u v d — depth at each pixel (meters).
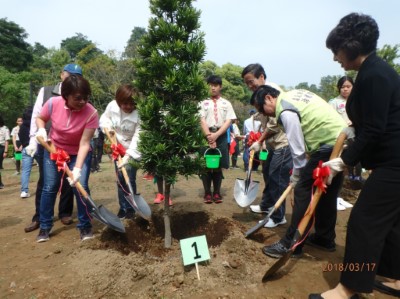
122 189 4.09
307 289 2.68
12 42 37.88
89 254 3.06
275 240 3.62
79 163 3.32
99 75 26.03
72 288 2.65
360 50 2.27
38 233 4.01
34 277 2.84
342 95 5.29
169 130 3.08
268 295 2.57
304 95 3.22
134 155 3.63
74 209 5.16
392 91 2.18
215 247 3.33
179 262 2.88
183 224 4.01
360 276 2.30
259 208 4.79
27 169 6.12
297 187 3.19
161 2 3.03
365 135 2.20
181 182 7.35
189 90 3.00
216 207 5.09
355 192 6.01
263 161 4.76
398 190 2.24
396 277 2.52
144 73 3.03
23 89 26.09
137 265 2.86
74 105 3.24
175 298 2.51
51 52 43.88
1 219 4.70
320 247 3.53
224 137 5.19
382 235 2.30
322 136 3.04
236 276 2.77
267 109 3.29
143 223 3.79
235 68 39.56
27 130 5.84
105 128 4.03
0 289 2.68
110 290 2.61
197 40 3.12
